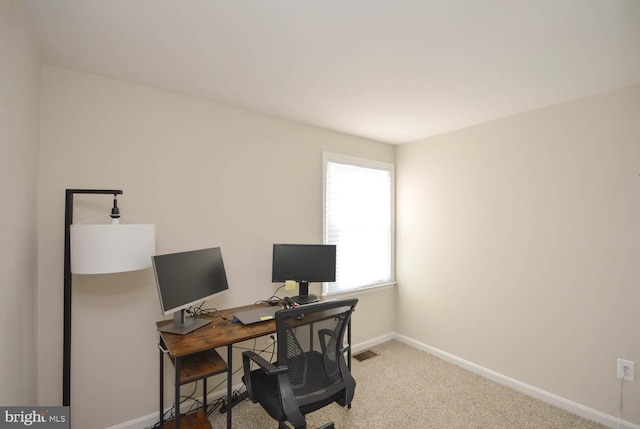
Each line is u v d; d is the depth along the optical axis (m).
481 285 2.87
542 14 1.37
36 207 1.74
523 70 1.90
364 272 3.45
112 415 2.00
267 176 2.72
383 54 1.73
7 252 1.19
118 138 2.05
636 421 2.02
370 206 3.51
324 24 1.46
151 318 2.14
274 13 1.38
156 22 1.45
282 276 2.63
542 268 2.47
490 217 2.81
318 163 3.06
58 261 1.84
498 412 2.28
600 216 2.18
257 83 2.11
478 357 2.88
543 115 2.48
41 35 1.55
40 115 1.79
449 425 2.12
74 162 1.90
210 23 1.46
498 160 2.77
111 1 1.30
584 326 2.25
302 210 2.95
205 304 2.38
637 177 2.03
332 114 2.71
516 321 2.62
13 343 1.29
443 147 3.22
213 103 2.44
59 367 1.85
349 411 2.28
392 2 1.31
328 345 1.75
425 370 2.92
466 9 1.34
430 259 3.32
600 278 2.18
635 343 2.04
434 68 1.89
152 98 2.18
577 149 2.30
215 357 1.92
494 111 2.59
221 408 2.29
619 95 2.12
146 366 2.12
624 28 1.46
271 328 2.00
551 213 2.43
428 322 3.33
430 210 3.33
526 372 2.55
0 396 1.13
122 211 2.06
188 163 2.32
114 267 1.62
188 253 2.01
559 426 2.12
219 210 2.46
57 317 1.84
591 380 2.21
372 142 3.51
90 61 1.82
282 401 1.50
